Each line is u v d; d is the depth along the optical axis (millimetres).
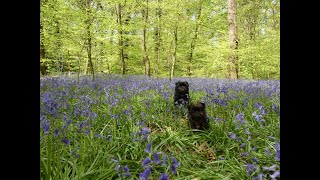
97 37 9805
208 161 3572
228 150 3682
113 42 12203
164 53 19125
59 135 2891
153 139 3852
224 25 16719
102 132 3959
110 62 17375
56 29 8828
